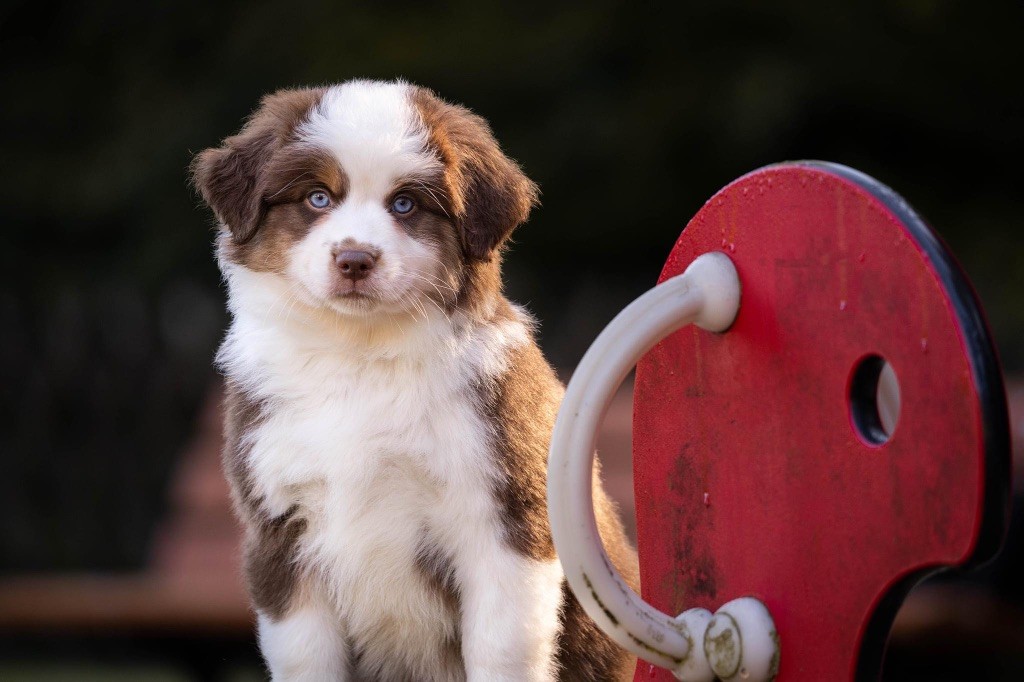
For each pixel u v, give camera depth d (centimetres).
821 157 2034
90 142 2147
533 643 559
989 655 1015
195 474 1163
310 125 591
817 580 404
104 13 2175
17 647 1474
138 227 2050
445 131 602
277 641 584
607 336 425
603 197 1997
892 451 378
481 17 1997
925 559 367
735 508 436
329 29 1997
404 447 560
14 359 1650
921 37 1939
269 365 577
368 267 550
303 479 567
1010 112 2012
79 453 1644
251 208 588
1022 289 1942
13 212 2073
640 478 479
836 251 395
